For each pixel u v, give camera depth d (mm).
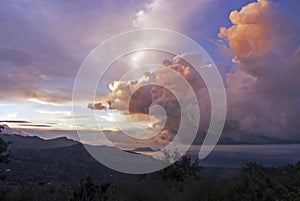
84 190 12523
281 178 13773
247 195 12695
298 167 15164
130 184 13812
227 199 12703
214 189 12891
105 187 12828
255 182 13625
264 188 13180
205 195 12742
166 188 14609
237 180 13844
